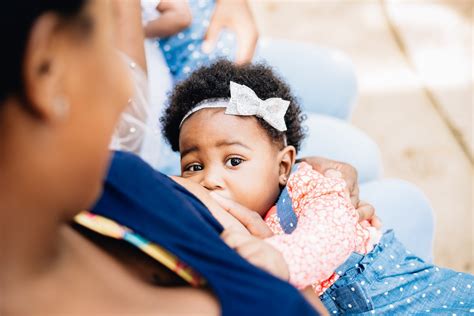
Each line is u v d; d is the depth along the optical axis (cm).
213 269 85
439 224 283
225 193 152
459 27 403
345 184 150
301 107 204
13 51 62
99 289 78
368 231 153
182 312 80
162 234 87
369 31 404
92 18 68
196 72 172
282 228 151
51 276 74
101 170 74
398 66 375
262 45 252
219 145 155
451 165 312
